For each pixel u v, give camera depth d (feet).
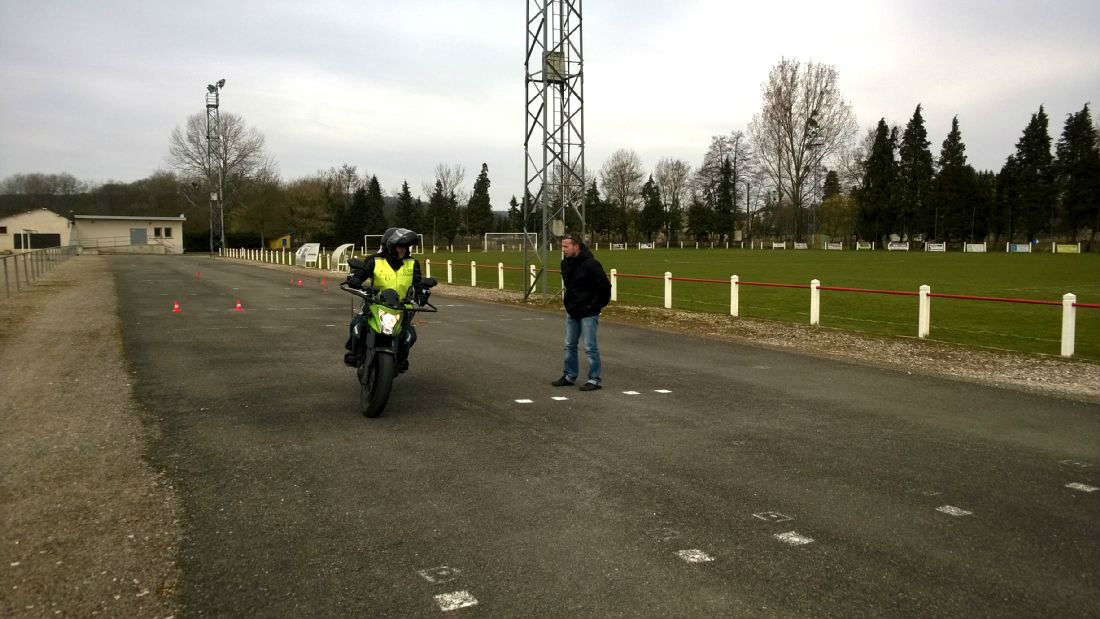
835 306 68.95
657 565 13.78
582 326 29.94
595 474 19.06
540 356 38.22
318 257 148.66
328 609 12.02
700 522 15.89
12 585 12.71
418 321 53.93
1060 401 28.37
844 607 12.24
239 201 286.46
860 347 42.60
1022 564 13.96
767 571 13.56
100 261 168.25
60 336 42.34
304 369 33.50
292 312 58.18
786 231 336.08
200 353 37.63
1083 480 18.90
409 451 20.95
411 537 14.94
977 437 23.00
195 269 132.16
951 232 276.62
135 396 27.40
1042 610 12.19
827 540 15.01
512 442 21.98
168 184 344.08
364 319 26.20
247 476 18.60
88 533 14.94
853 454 21.07
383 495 17.35
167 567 13.48
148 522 15.55
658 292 83.51
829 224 310.45
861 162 295.89
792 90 228.84
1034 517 16.34
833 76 227.20
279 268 140.26
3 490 17.30
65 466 19.11
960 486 18.38
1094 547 14.75
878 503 17.12
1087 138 267.59
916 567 13.80
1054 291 83.30
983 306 68.74
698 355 39.34
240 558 13.89
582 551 14.35
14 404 25.73
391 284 25.68
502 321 54.49
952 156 290.76
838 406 27.25
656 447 21.58
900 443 22.25
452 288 88.79
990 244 283.18
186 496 17.12
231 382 30.40
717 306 68.03
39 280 91.20
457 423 24.17
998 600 12.53
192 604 12.14
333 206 309.63
